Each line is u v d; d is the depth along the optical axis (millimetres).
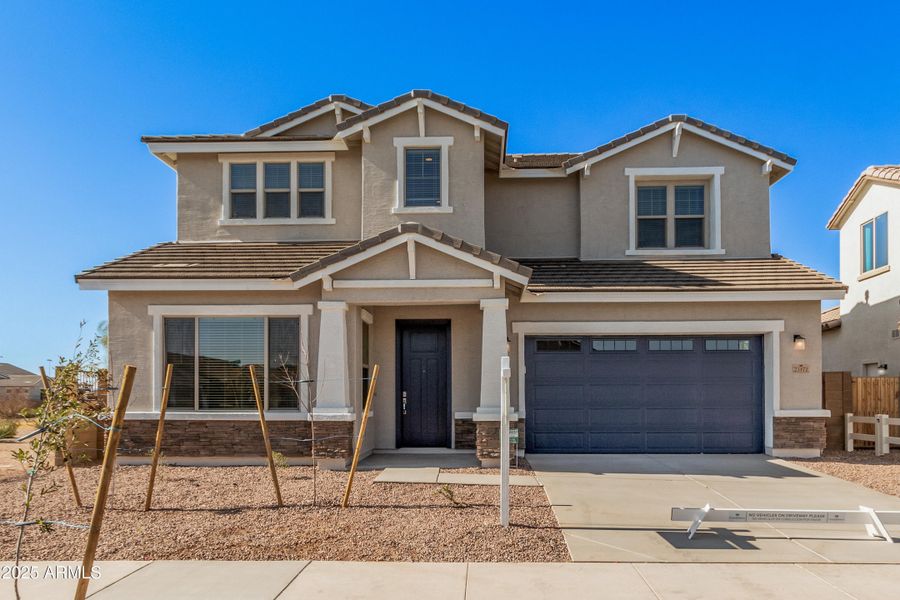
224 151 13484
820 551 6523
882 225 16016
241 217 13680
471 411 12867
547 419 12641
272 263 12062
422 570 5887
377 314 13141
